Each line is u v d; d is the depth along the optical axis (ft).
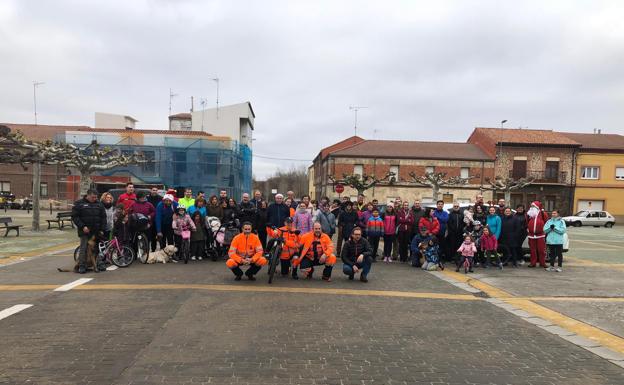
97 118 152.05
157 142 114.93
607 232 96.48
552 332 18.79
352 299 23.90
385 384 13.09
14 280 26.94
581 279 32.01
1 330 17.29
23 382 12.66
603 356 15.97
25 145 54.13
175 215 35.14
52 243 45.85
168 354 14.99
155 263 34.32
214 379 13.08
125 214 32.83
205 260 36.63
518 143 134.00
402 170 136.36
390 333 17.99
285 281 28.66
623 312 22.43
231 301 22.50
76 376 13.10
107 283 26.27
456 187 135.03
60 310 20.17
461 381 13.46
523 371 14.39
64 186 139.54
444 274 33.55
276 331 17.79
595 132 167.53
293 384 12.91
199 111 147.13
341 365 14.44
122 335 16.87
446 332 18.40
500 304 23.88
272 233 30.94
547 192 135.03
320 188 169.07
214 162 115.44
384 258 40.81
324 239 29.55
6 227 50.96
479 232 37.37
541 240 37.09
